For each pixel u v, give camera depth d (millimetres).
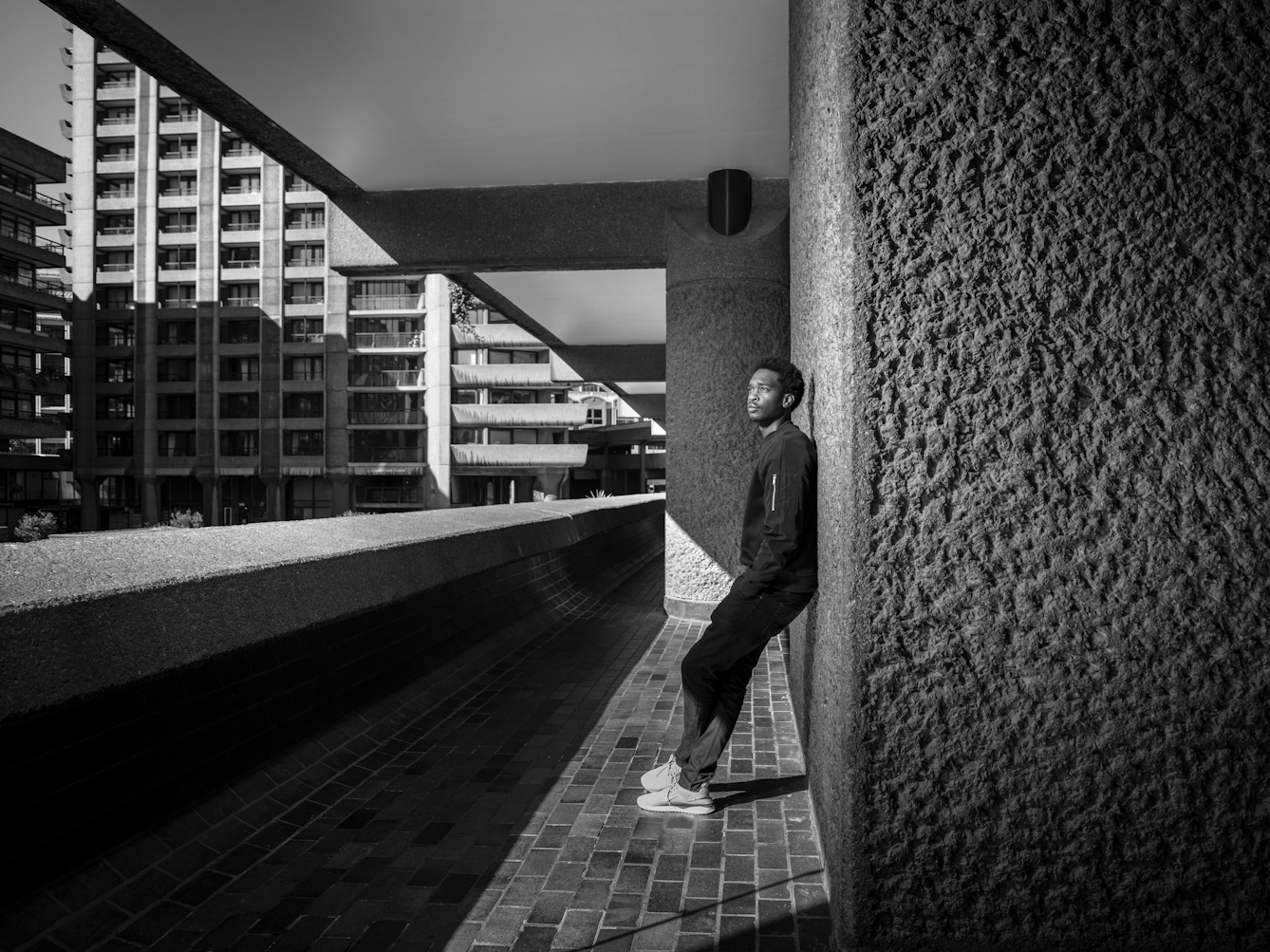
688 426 7684
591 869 2740
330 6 5129
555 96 6324
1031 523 1982
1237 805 1938
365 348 77125
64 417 80062
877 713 2029
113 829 2555
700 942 2281
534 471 77062
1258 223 1925
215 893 2568
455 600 5781
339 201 8461
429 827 3090
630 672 5609
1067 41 1947
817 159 2668
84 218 78688
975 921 2014
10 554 2557
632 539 14367
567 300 14172
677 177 8016
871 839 2035
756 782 3561
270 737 3441
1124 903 1967
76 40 77875
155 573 2770
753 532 3223
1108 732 1966
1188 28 1922
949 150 1984
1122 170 1944
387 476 78750
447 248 8336
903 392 2006
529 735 4238
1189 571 1945
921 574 2012
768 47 5594
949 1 1978
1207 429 1943
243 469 77500
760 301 7625
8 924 2137
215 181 77125
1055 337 1969
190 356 78188
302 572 3572
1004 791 1997
